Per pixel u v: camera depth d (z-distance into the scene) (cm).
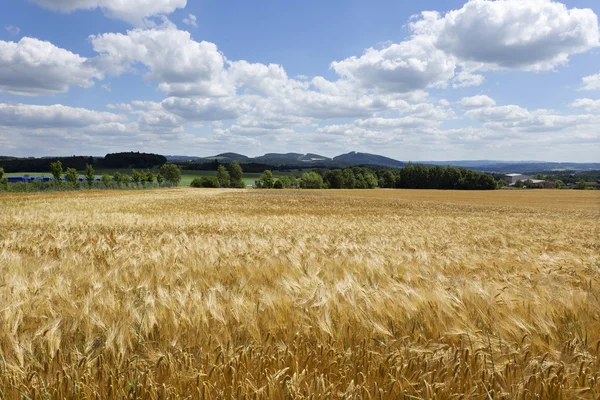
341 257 739
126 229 1548
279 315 344
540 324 322
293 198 6219
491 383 248
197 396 235
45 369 251
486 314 354
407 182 15250
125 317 328
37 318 330
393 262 678
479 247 1196
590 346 297
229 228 1700
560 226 2438
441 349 287
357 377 257
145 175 13225
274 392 229
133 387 229
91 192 7138
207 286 475
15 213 2258
